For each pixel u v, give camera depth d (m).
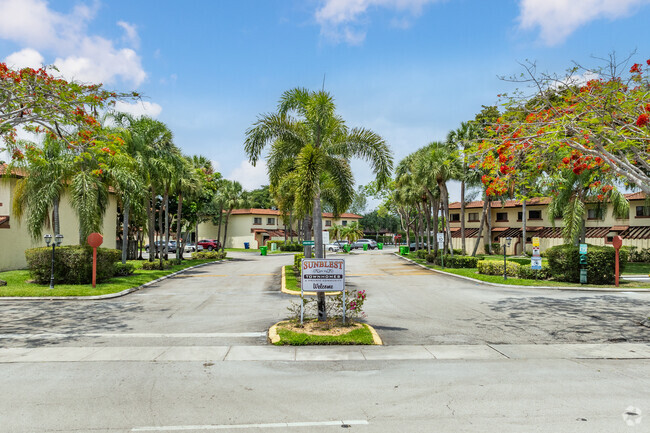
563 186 23.12
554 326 10.63
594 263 18.64
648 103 9.98
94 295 15.28
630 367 7.28
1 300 14.59
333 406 5.48
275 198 27.28
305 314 11.80
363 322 11.05
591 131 10.96
